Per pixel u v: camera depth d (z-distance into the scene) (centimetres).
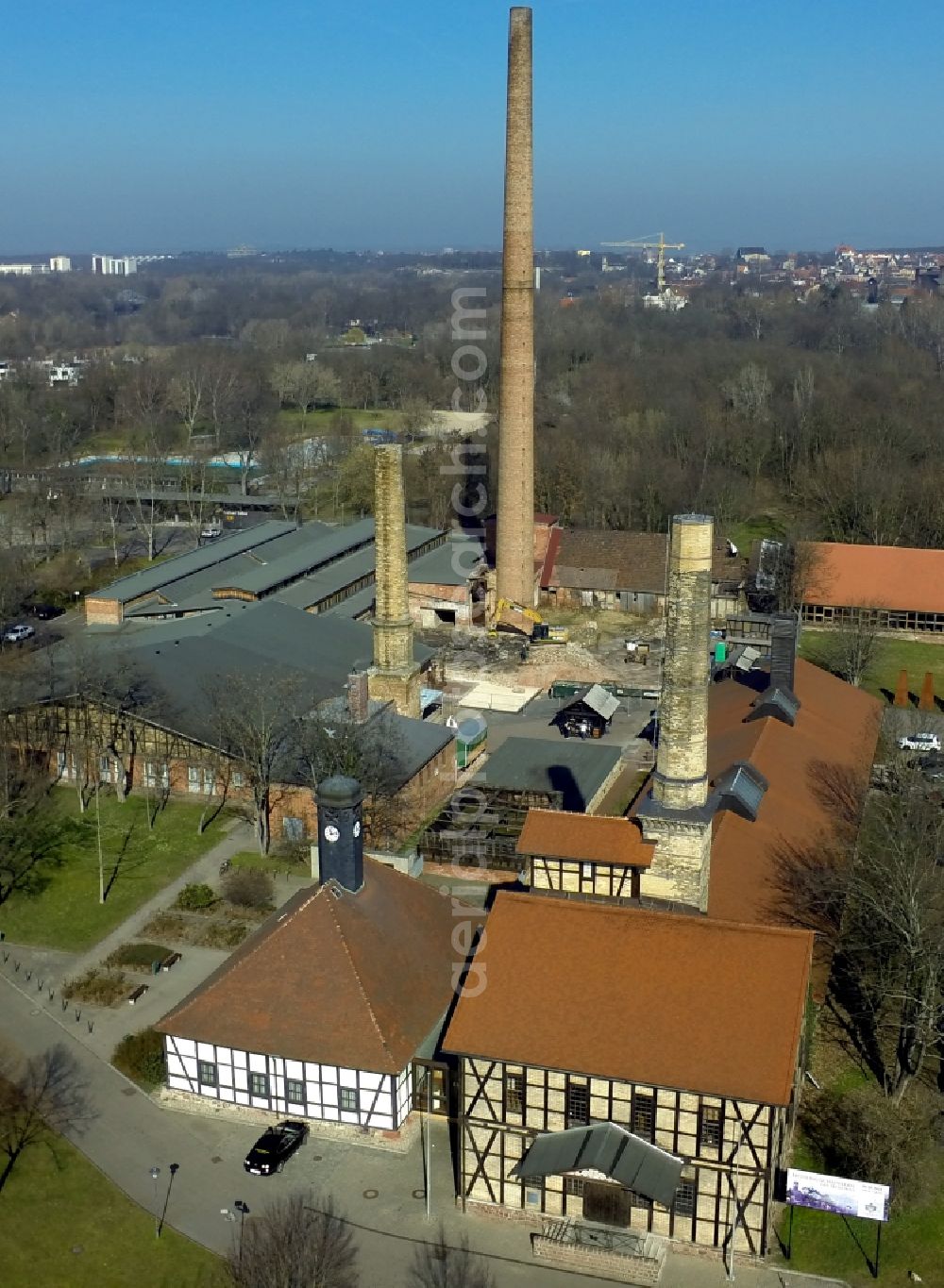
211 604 11781
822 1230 4828
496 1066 4816
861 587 12688
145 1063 5756
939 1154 5238
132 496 16438
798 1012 4697
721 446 17625
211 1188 5050
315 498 17500
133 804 8469
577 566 13588
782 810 6819
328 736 7719
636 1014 4806
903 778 7375
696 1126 4628
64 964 6625
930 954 5484
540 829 5825
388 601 8656
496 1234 4844
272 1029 5378
